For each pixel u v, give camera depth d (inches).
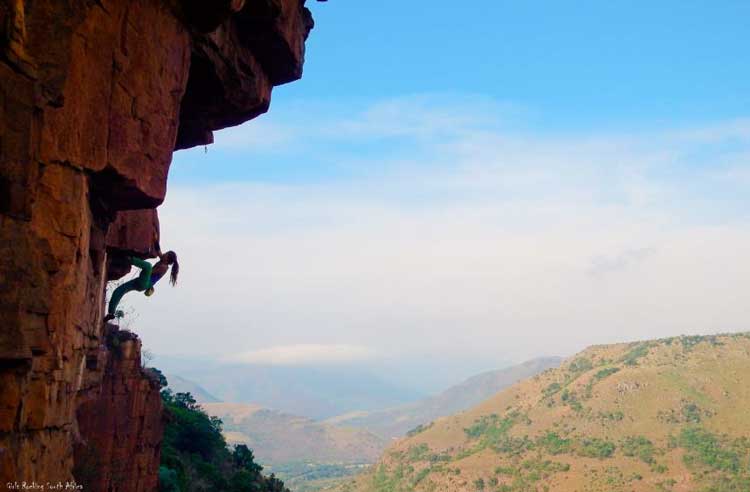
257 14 752.3
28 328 474.9
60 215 515.8
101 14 555.5
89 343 667.4
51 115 501.7
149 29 621.3
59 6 500.4
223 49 752.3
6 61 452.4
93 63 550.0
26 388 479.8
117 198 644.1
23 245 469.1
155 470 1224.2
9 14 444.8
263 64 843.4
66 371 555.2
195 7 665.6
